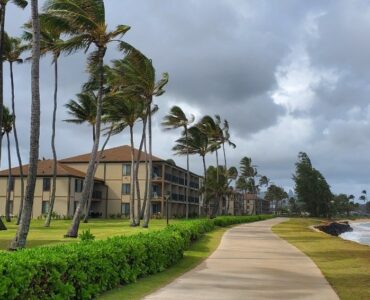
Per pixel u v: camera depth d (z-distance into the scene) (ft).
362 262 52.70
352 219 481.46
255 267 48.78
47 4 80.18
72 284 28.22
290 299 31.96
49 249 31.37
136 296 32.48
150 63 116.47
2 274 22.11
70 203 210.38
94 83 123.85
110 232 101.35
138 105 139.85
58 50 105.50
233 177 300.81
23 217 55.88
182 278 40.93
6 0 90.07
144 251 41.47
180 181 271.49
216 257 58.39
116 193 233.76
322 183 390.42
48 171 214.28
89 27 84.79
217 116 226.58
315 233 118.52
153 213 237.66
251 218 223.71
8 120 161.58
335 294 33.83
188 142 213.66
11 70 136.56
